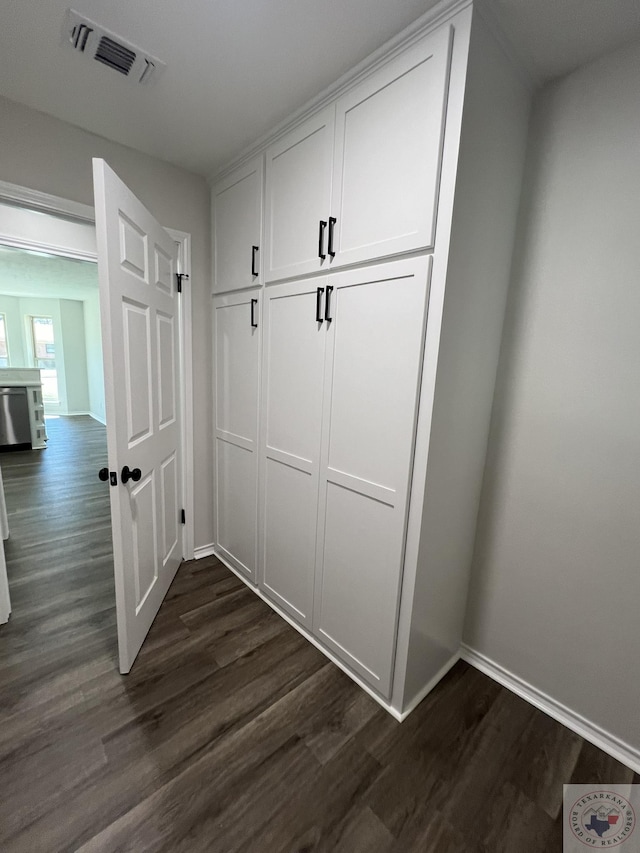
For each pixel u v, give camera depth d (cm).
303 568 182
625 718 133
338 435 155
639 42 115
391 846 105
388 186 126
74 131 170
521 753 133
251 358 200
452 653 173
